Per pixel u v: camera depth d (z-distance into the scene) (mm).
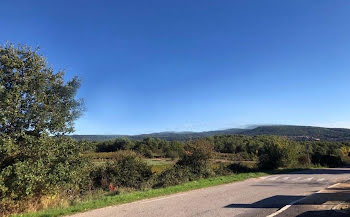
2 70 12844
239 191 16438
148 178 22781
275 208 11492
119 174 22172
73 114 14859
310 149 47656
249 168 31781
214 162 29203
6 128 12625
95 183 21359
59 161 13703
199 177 24406
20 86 12820
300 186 18844
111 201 12945
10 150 11773
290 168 36062
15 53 13211
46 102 13742
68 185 13961
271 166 35094
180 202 12859
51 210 11539
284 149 35719
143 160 24609
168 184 20828
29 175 11898
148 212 10766
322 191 16266
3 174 11656
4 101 12062
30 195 12766
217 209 11312
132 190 19141
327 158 45125
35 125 13266
